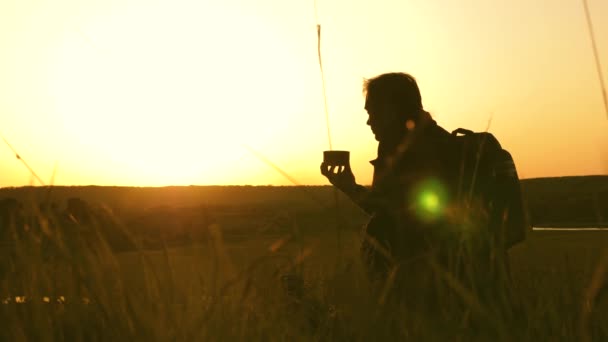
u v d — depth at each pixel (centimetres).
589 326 217
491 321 206
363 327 222
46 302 210
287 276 243
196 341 202
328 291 241
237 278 212
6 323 198
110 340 201
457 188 402
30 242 222
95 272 214
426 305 229
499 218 379
